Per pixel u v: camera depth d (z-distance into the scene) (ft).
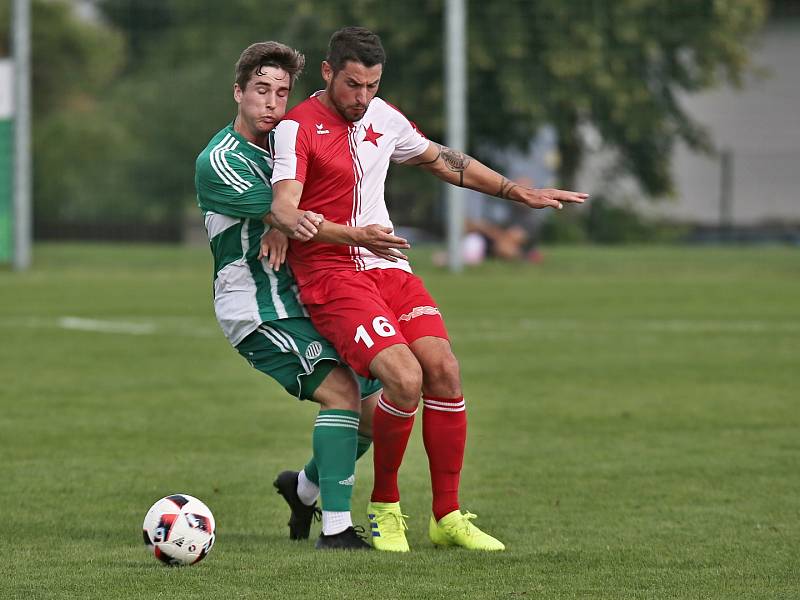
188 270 282.36
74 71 527.81
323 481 61.46
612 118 382.63
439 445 61.72
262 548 61.26
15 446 89.86
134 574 54.80
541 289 232.53
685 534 63.98
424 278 255.50
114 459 85.66
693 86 397.39
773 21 490.08
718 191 484.74
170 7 523.29
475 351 146.51
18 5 260.62
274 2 405.39
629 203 419.95
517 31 356.38
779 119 492.54
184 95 471.62
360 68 60.39
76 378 124.77
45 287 234.17
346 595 51.13
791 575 55.11
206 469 82.74
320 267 62.39
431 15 349.82
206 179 61.87
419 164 67.21
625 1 364.38
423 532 66.18
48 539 62.85
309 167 62.13
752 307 199.72
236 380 124.57
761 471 81.35
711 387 119.34
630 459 85.81
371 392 65.57
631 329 169.48
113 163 472.03
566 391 117.08
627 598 50.90
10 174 276.41
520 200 67.56
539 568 56.39
